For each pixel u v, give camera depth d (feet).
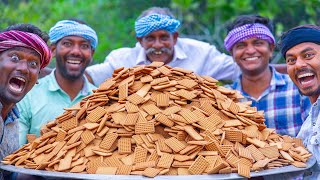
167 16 11.23
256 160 7.06
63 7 17.28
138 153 6.93
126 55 12.16
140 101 7.47
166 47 11.27
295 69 8.75
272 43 10.98
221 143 7.14
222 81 13.94
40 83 10.75
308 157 7.60
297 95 10.76
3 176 8.37
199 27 16.94
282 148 7.49
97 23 17.33
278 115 10.81
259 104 11.00
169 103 7.50
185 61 12.02
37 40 8.00
